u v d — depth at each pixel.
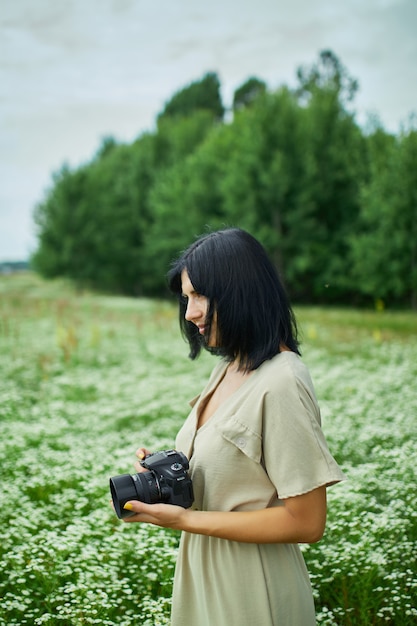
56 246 42.75
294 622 1.71
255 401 1.66
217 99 62.53
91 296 34.81
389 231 24.95
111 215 42.06
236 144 34.97
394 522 3.31
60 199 42.09
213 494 1.74
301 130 31.12
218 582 1.73
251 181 30.69
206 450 1.75
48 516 4.01
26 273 60.41
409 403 6.43
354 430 5.54
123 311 22.02
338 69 44.16
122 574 3.40
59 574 3.11
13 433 5.73
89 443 5.60
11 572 3.14
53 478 4.51
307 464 1.59
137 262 42.28
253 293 1.71
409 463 4.07
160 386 8.40
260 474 1.69
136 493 1.72
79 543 3.46
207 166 34.97
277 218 30.55
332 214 31.45
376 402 6.66
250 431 1.66
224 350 1.77
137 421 6.82
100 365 10.74
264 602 1.68
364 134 32.16
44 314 18.59
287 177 29.70
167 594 3.14
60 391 8.27
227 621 1.71
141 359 11.26
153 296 44.41
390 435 5.24
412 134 24.19
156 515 1.68
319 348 12.19
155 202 38.91
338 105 32.19
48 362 10.20
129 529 3.68
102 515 3.77
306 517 1.60
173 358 11.23
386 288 25.39
